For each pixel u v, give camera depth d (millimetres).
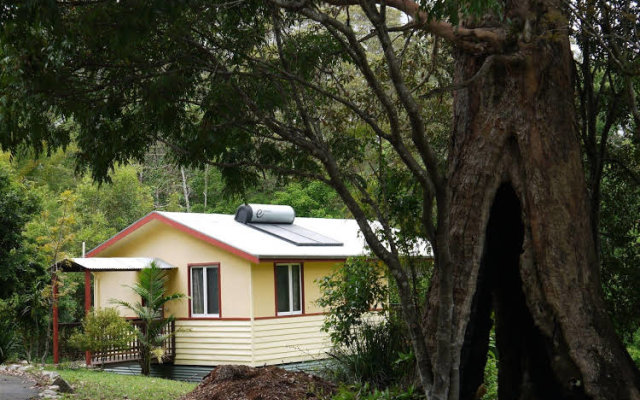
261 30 6160
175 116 5801
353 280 10070
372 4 4469
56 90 5086
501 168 6383
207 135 5734
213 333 17156
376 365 9328
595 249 6867
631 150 8641
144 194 32281
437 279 6695
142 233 18781
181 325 17797
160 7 4375
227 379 8992
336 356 10219
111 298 19188
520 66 6293
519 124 6301
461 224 6438
